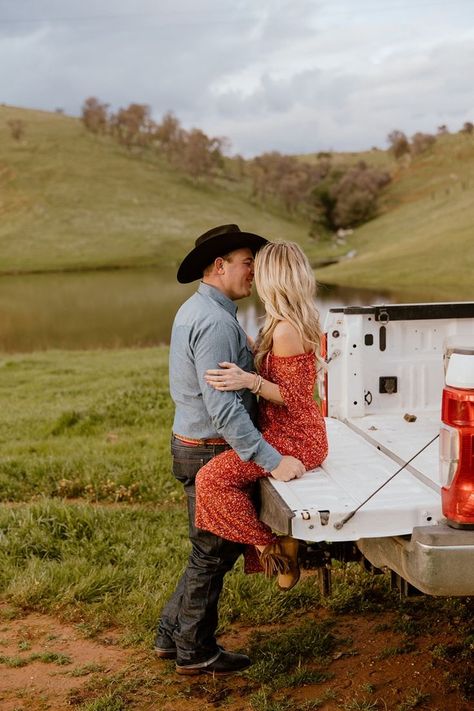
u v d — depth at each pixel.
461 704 3.28
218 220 163.75
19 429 11.02
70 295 87.62
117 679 3.64
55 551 5.25
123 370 17.64
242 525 3.29
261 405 3.57
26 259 132.38
